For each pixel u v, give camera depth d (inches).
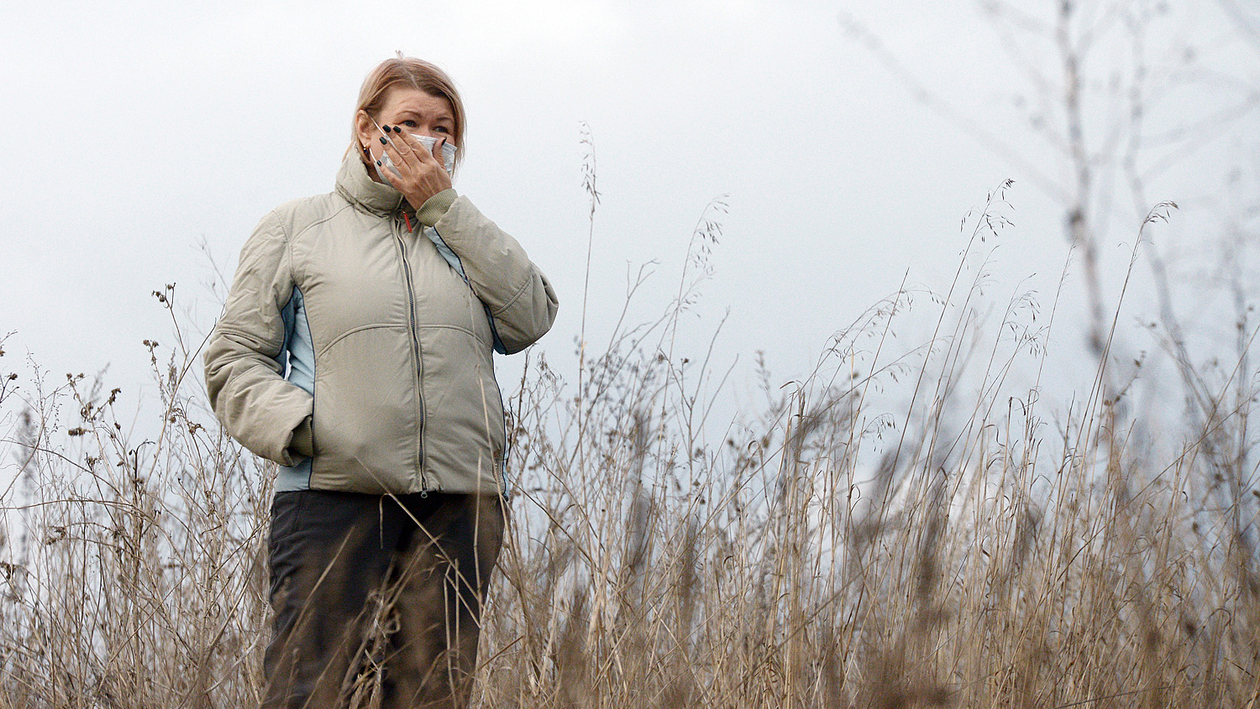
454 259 137.5
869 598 116.9
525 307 139.6
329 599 121.1
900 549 116.0
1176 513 123.3
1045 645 136.2
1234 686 129.5
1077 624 136.8
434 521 128.0
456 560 126.3
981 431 138.9
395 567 126.8
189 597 150.3
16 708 138.6
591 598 129.9
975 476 139.1
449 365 129.6
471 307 134.8
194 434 165.3
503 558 134.0
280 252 132.4
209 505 159.0
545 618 123.1
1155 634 131.6
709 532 139.6
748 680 129.1
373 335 127.3
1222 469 114.0
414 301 130.6
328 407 126.0
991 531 137.6
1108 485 124.4
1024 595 135.5
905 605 113.7
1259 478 113.8
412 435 125.7
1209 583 130.9
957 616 132.6
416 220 139.4
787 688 123.9
